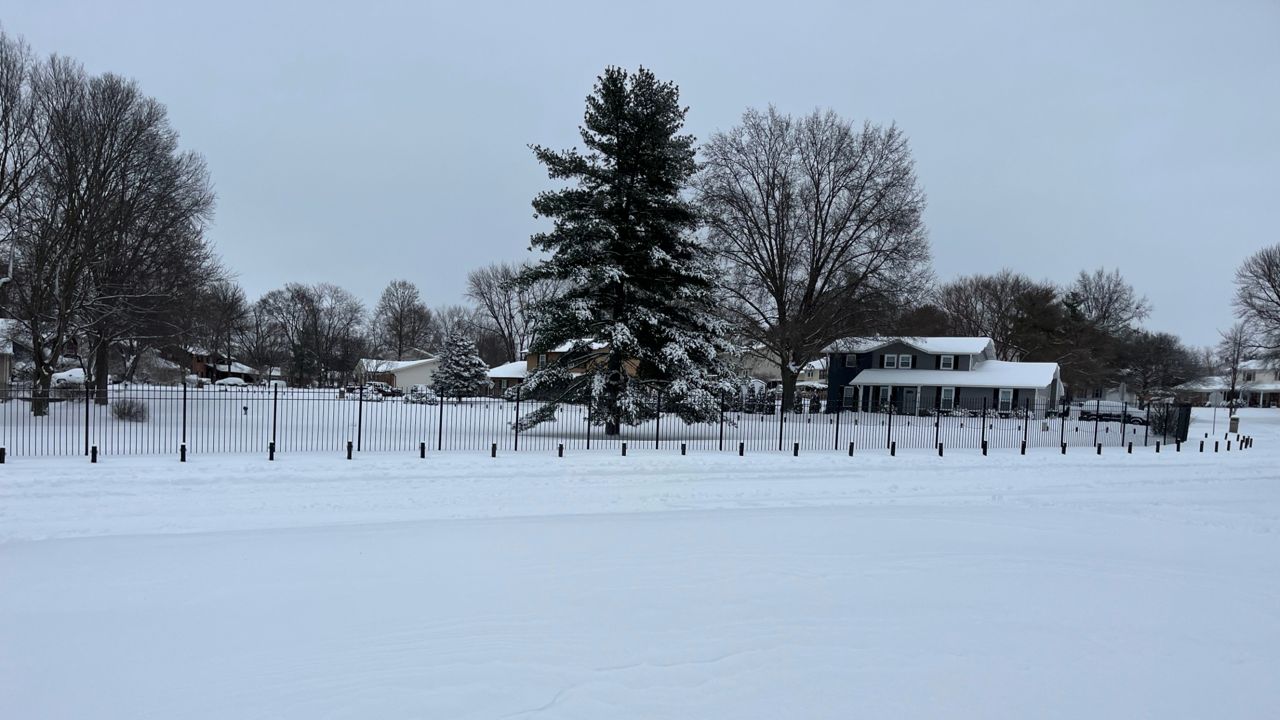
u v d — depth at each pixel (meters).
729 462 17.67
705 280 24.20
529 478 14.38
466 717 4.02
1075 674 4.78
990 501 13.47
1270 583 7.20
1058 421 40.97
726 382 24.69
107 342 30.17
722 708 4.18
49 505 10.59
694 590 6.57
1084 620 5.88
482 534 9.16
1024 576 7.22
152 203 29.34
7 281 25.62
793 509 11.81
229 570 7.21
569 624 5.60
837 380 55.34
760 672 4.70
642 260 23.55
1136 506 12.92
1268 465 22.36
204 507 10.84
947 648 5.18
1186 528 10.50
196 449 18.42
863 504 12.76
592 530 9.49
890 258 40.44
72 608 5.97
